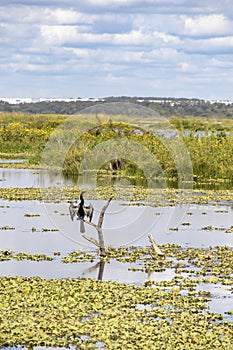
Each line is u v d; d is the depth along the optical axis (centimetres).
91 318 2650
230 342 2402
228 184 8119
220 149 8900
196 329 2516
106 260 3747
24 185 7469
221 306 2875
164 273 3459
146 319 2642
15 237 4391
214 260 3778
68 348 2362
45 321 2570
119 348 2319
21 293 2955
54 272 3441
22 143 13738
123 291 3034
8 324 2536
